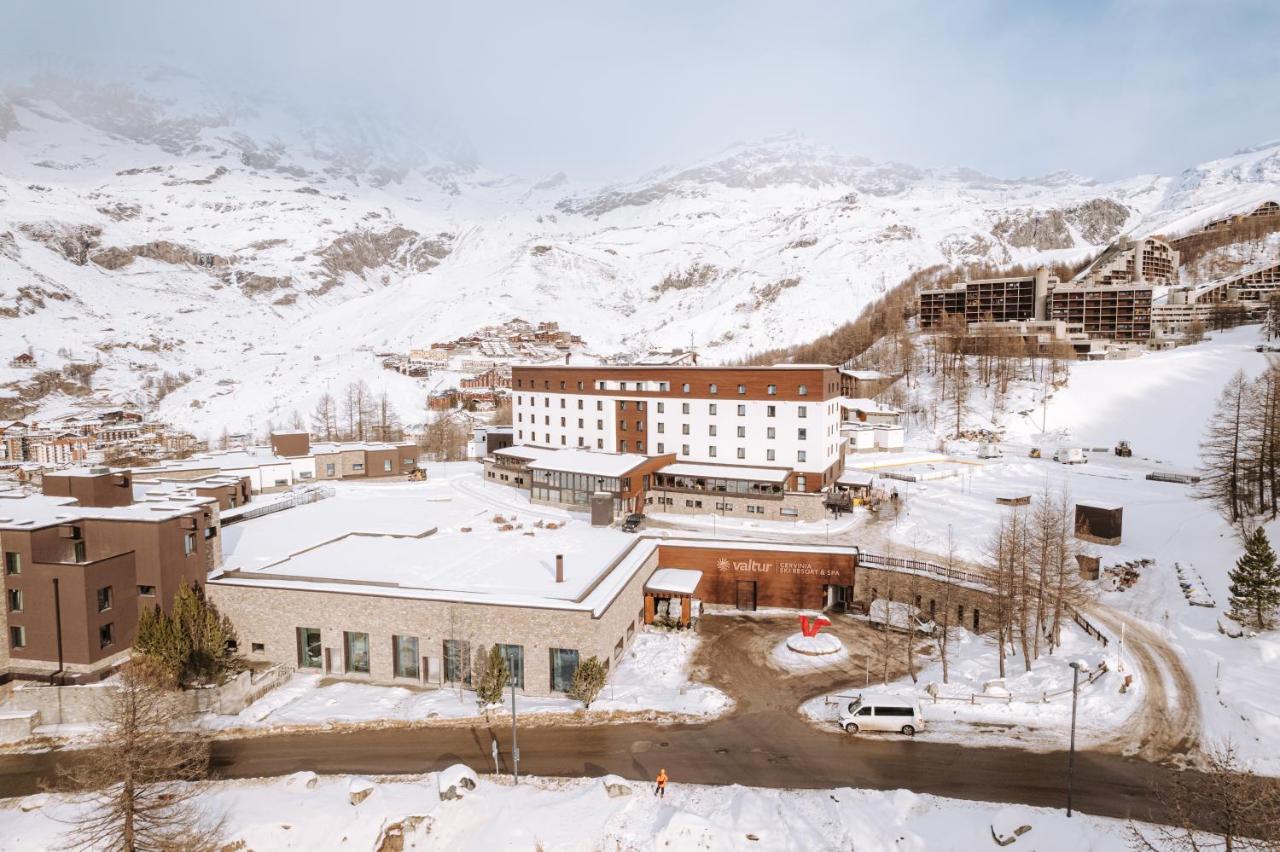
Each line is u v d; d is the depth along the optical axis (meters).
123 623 52.41
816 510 83.94
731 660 58.09
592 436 102.19
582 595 54.94
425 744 45.38
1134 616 58.84
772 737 45.88
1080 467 107.38
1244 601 53.44
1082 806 36.97
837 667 56.41
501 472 107.12
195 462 101.69
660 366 96.31
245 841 35.25
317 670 56.50
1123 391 138.25
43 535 50.59
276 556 65.75
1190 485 94.06
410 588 56.91
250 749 44.78
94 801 38.12
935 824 35.94
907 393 159.25
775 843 35.16
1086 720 45.16
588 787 39.78
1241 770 37.91
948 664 55.53
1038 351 166.25
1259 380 103.75
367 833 36.00
